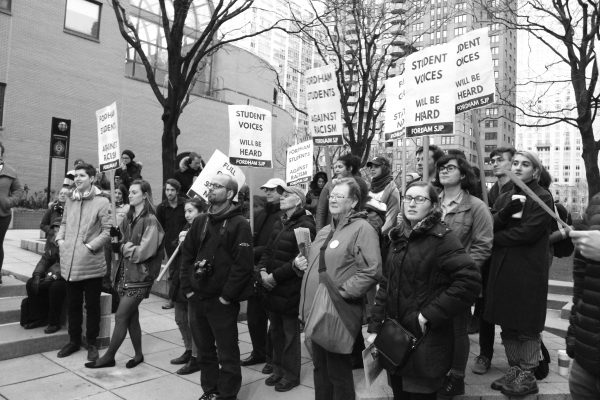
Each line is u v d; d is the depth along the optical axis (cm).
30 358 546
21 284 706
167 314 754
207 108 2911
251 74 3188
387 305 336
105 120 602
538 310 401
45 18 2252
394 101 613
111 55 2486
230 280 412
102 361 520
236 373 426
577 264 303
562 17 1152
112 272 717
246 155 645
